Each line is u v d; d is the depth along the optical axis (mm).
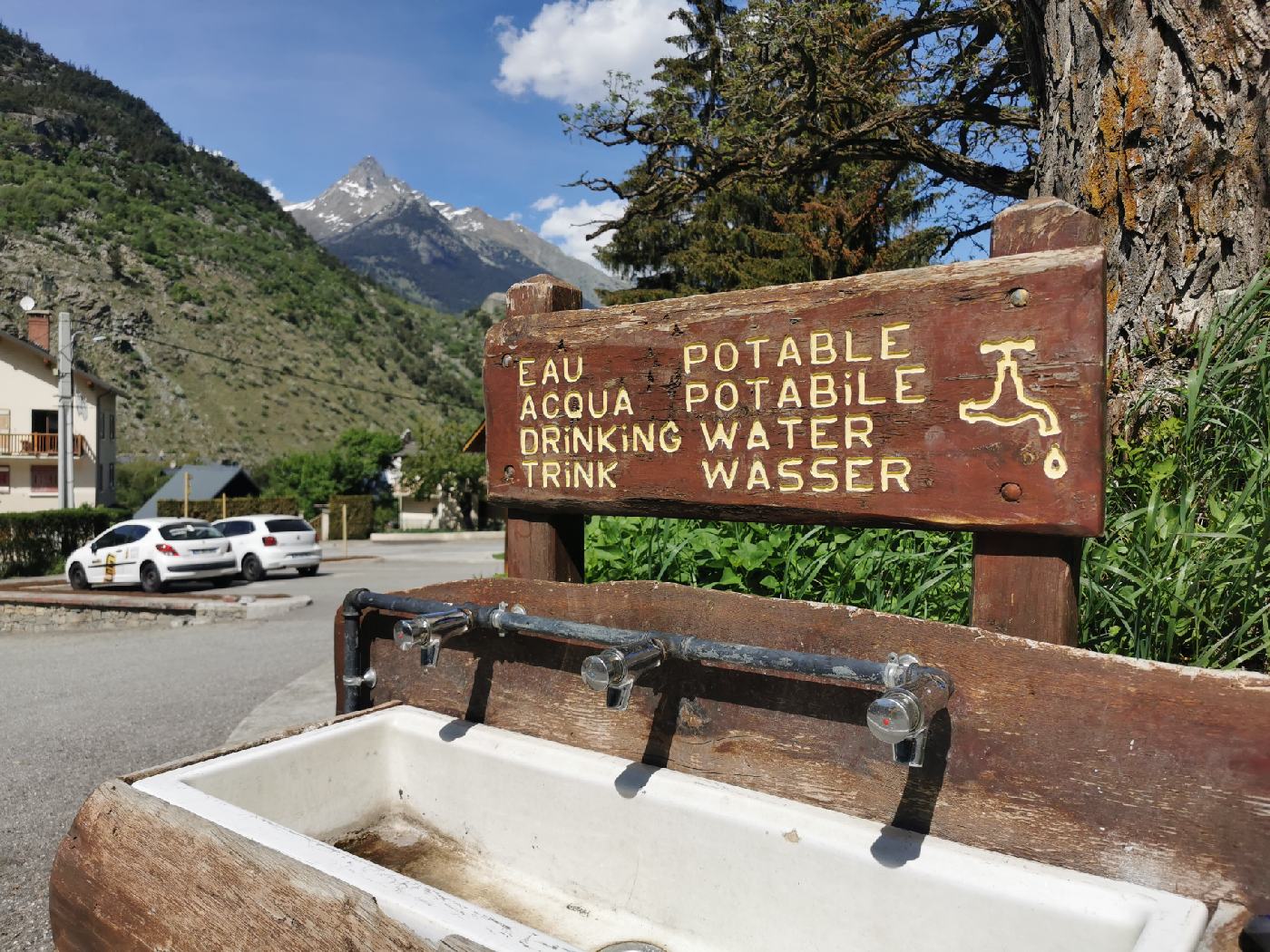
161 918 1531
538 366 2188
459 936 1194
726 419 1860
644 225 21375
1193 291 2773
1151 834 1306
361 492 53688
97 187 146125
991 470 1530
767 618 1728
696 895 1713
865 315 1664
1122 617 1916
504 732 2109
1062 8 3396
